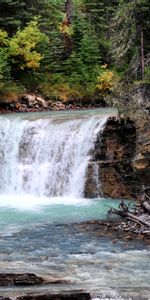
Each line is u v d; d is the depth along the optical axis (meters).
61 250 11.53
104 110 26.05
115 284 9.16
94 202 17.53
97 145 19.00
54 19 34.06
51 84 30.73
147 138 17.02
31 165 20.53
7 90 28.52
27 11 32.25
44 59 31.75
